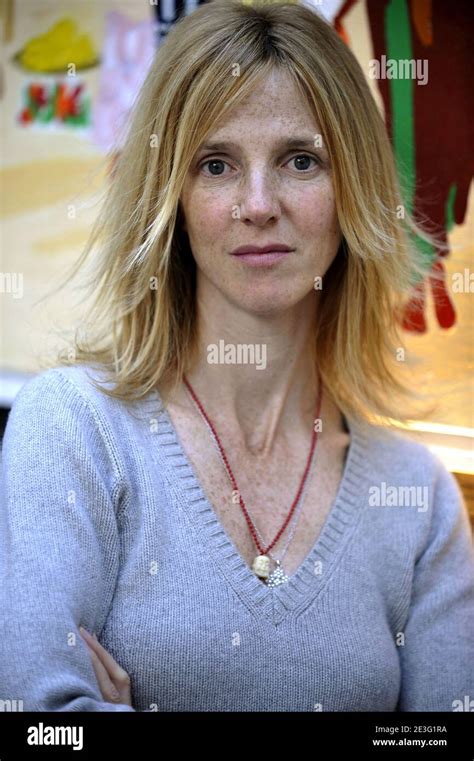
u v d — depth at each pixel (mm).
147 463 1273
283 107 1242
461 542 1479
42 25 2287
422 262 1561
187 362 1366
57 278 2312
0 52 2359
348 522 1369
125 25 2164
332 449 1439
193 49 1245
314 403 1463
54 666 1121
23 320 2387
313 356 1463
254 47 1237
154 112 1285
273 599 1262
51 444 1237
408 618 1425
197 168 1268
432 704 1389
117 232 1347
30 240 2375
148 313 1341
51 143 2326
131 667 1211
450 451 1801
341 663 1270
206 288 1333
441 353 1816
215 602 1234
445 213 1782
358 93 1314
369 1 1791
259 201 1223
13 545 1187
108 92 2215
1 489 1257
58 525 1191
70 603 1156
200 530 1259
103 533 1229
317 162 1278
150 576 1233
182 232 1359
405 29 1776
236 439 1348
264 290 1267
